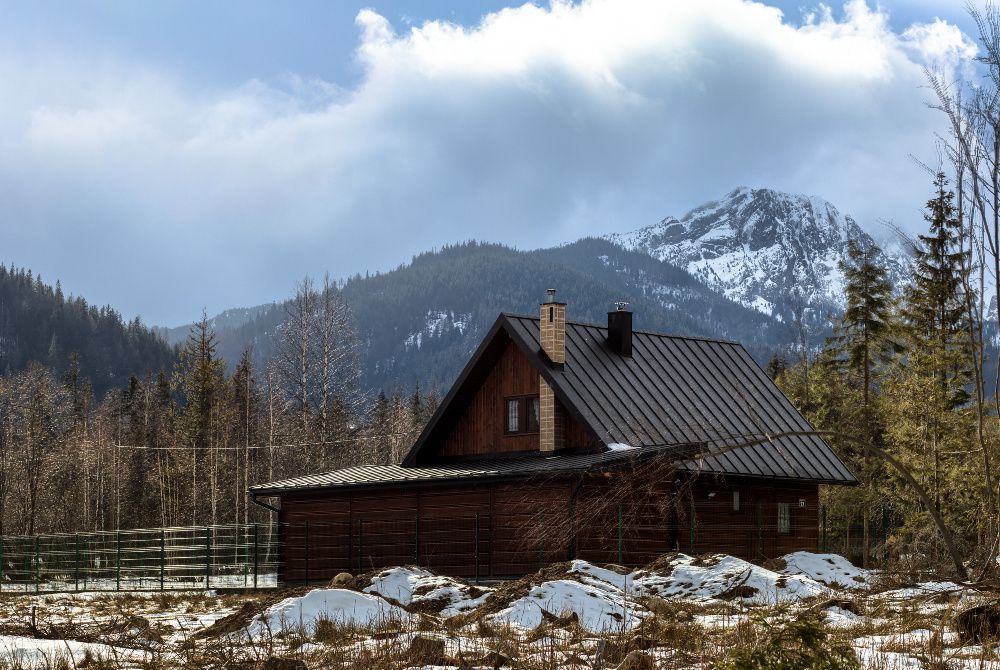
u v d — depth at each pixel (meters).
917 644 13.77
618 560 28.84
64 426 95.44
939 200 42.53
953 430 38.88
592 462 28.56
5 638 15.43
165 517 79.19
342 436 67.50
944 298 42.25
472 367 35.78
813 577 25.28
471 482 32.31
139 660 14.04
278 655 13.95
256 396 91.56
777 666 9.31
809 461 36.91
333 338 61.66
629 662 12.04
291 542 37.12
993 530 24.62
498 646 13.16
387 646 13.76
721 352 40.12
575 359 34.97
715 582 22.08
